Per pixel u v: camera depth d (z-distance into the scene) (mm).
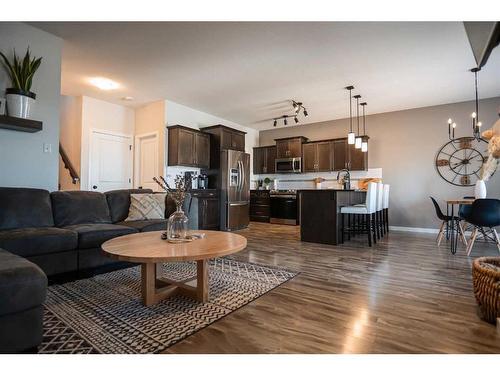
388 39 3117
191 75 4195
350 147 6406
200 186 5852
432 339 1570
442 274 2787
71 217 3055
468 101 5324
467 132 5328
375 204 4520
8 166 2896
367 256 3549
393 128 6070
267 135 8180
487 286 1787
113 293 2266
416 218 5777
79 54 3553
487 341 1546
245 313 1905
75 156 5180
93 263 2707
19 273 1360
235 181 6047
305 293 2275
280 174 7840
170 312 1914
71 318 1812
